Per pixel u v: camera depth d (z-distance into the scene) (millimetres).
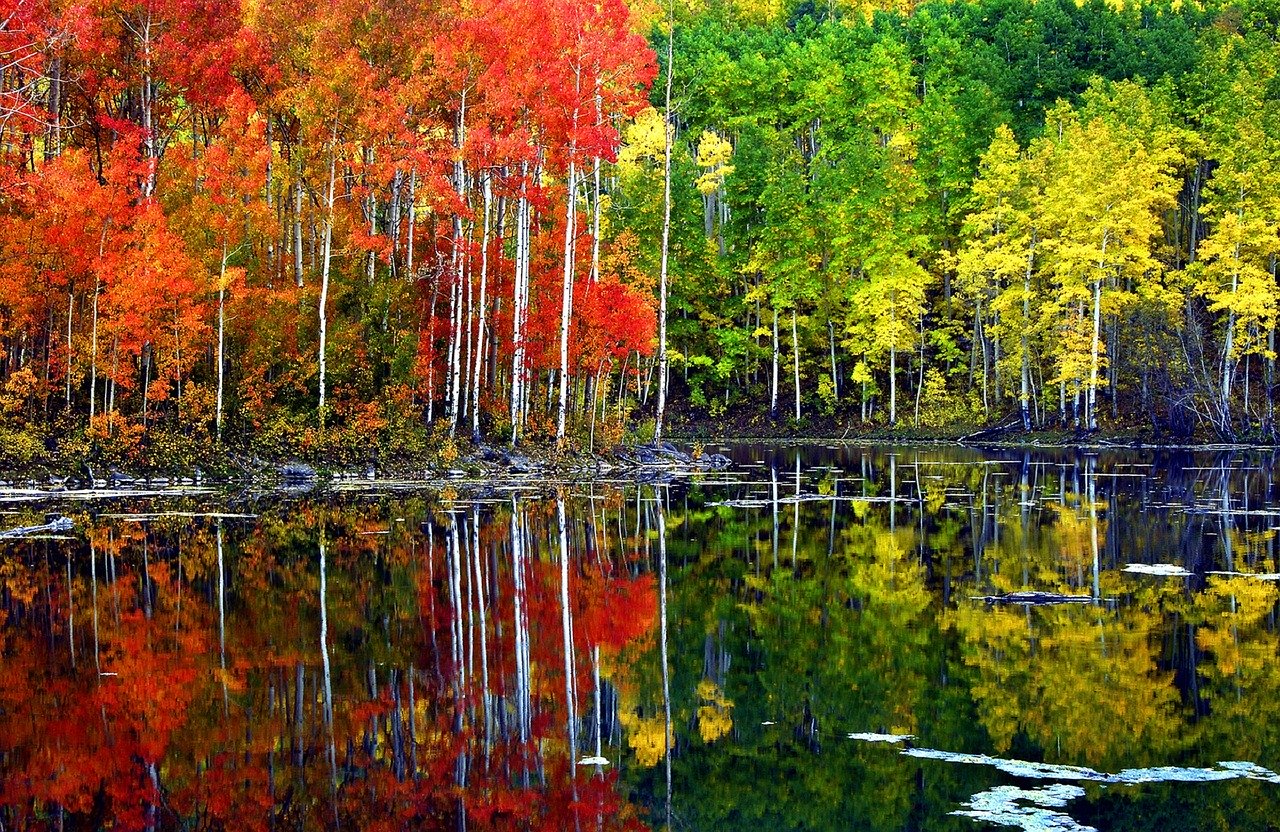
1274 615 16312
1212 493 31859
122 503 30422
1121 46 71562
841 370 66250
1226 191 57781
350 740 11250
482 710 12195
